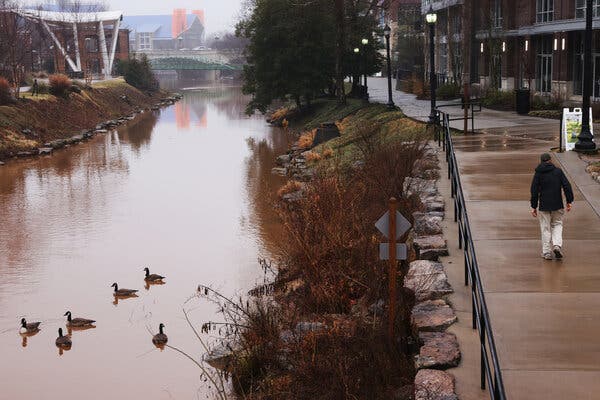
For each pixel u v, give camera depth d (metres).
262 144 49.41
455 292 11.88
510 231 14.58
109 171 40.06
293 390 10.94
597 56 40.06
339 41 55.53
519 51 48.09
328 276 15.09
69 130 58.81
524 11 46.78
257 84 65.12
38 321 17.75
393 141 27.69
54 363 15.37
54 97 65.44
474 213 15.96
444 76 61.66
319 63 60.12
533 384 8.61
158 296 19.06
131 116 77.56
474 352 9.82
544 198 12.81
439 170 20.70
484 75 52.59
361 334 11.58
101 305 18.62
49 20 104.50
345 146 35.47
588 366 8.99
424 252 13.70
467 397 8.70
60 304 18.86
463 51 52.81
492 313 10.71
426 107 43.91
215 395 12.70
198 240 24.38
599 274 12.05
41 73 95.00
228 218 27.22
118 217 28.41
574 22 40.06
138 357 15.38
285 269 17.56
